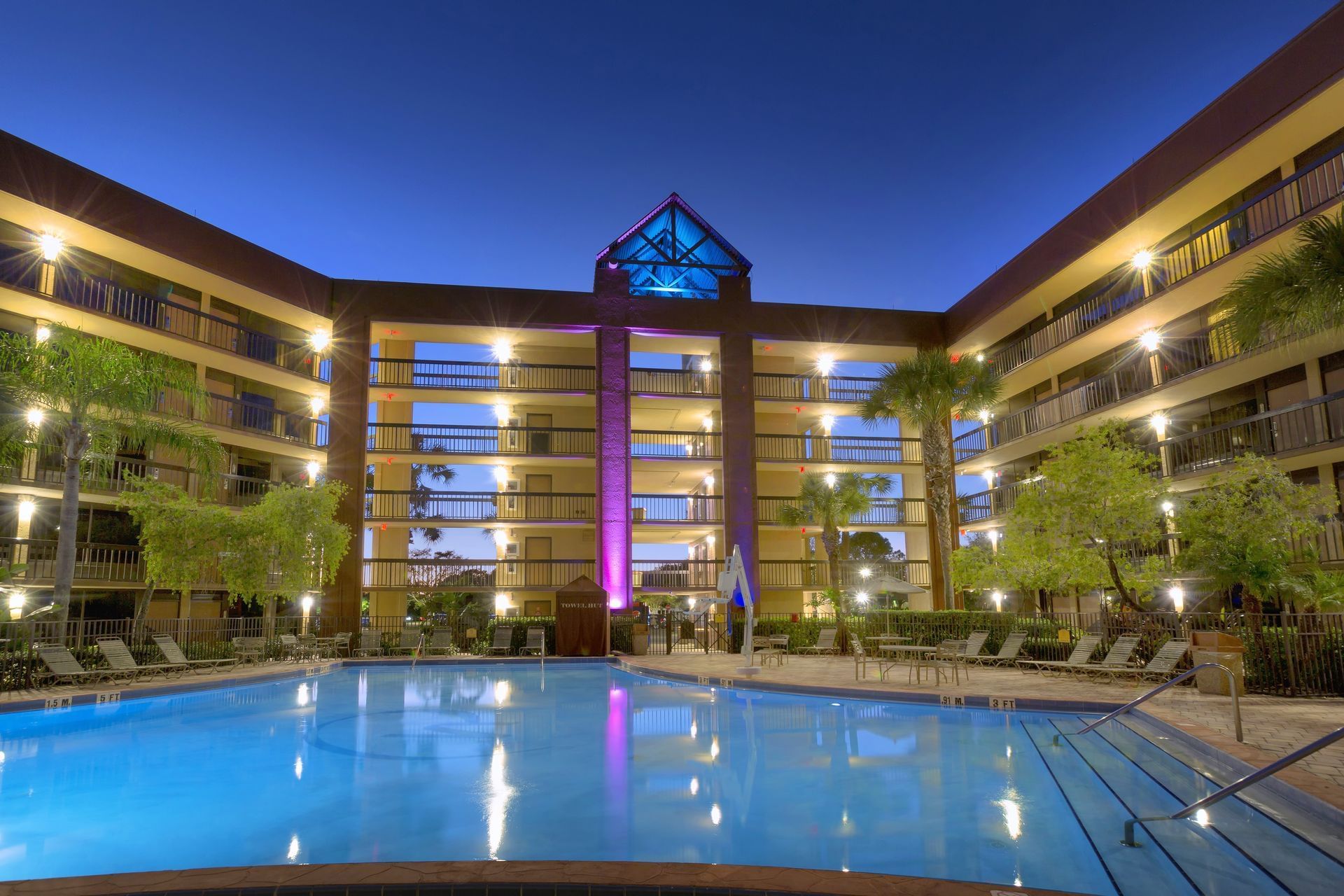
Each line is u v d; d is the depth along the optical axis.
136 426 17.66
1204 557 14.05
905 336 31.20
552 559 28.78
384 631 24.27
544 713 12.83
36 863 5.74
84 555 21.28
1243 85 17.83
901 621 21.42
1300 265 10.79
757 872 4.29
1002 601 26.95
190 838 6.32
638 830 6.40
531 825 6.61
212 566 22.61
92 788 7.98
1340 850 5.25
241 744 10.30
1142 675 14.73
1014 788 7.58
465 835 6.34
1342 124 17.14
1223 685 12.27
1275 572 13.38
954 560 21.17
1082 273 24.69
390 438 28.62
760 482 32.12
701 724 11.62
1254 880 4.92
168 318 23.89
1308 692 11.99
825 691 14.09
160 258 22.83
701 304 30.06
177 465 24.20
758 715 12.52
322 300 27.34
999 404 30.92
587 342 31.02
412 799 7.46
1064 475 16.31
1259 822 6.08
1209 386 20.95
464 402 30.59
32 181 19.72
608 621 23.45
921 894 3.97
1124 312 22.34
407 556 29.03
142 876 4.24
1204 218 21.08
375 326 28.59
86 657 15.82
